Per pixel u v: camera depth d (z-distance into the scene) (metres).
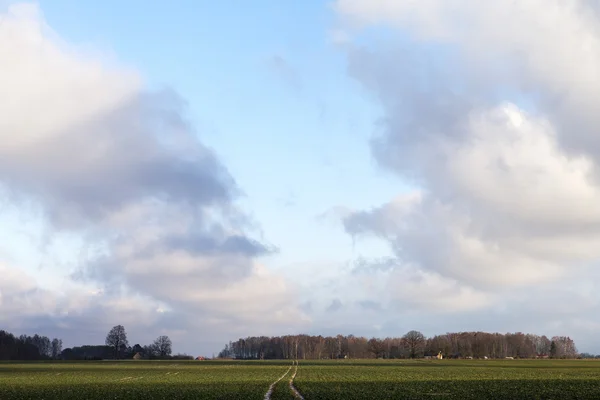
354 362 177.12
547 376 82.88
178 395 52.72
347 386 62.50
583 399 45.22
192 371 108.44
